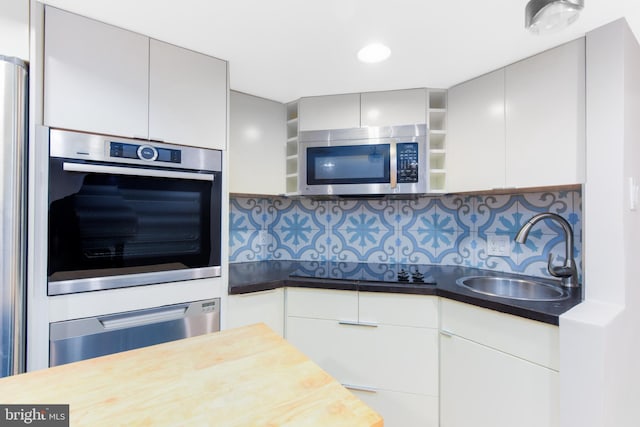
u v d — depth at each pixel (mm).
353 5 1022
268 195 1888
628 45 1105
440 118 1752
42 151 1009
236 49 1310
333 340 1478
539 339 1044
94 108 1105
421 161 1619
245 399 541
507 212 1696
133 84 1182
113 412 502
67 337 1040
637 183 1190
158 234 1226
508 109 1396
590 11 1031
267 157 1841
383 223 2055
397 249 2027
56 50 1045
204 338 808
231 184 1718
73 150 1063
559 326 982
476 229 1819
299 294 1529
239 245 2074
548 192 1542
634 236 1153
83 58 1089
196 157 1320
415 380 1383
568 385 960
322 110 1763
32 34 1004
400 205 2025
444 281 1497
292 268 1883
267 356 707
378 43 1251
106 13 1078
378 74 1513
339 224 2133
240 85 1654
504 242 1706
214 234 1363
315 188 1749
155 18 1106
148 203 1207
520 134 1351
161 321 1221
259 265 1996
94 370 637
